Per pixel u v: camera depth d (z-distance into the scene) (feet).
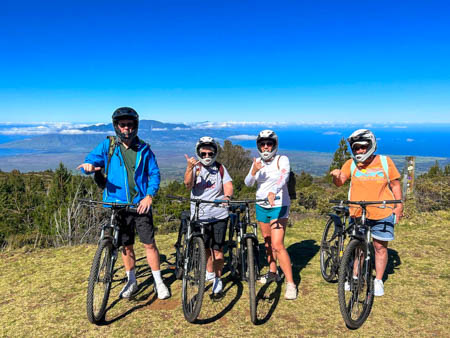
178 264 12.73
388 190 11.30
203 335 9.34
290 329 9.54
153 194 11.05
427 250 16.21
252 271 10.03
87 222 22.43
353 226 11.07
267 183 11.99
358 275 10.02
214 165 12.06
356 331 9.34
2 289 13.23
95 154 11.27
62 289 12.91
